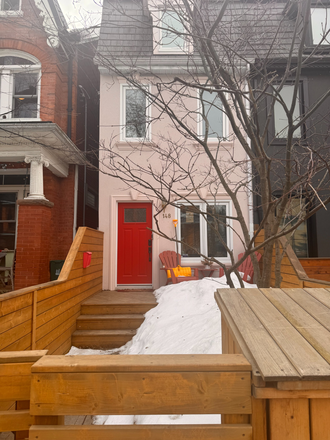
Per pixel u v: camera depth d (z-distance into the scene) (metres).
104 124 6.98
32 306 3.19
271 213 2.72
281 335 1.30
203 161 6.83
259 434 1.10
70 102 7.76
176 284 5.70
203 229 6.81
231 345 1.54
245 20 3.33
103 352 4.45
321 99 2.19
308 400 1.11
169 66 6.73
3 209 8.14
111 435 1.09
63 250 7.86
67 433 1.09
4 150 6.41
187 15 2.60
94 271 6.04
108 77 7.07
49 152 6.76
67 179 8.07
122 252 6.97
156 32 6.82
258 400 1.13
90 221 9.40
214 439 1.10
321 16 6.96
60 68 7.56
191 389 1.12
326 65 6.89
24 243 6.13
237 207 2.70
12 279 6.85
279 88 2.54
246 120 2.52
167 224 6.85
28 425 1.21
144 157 6.90
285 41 6.58
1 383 1.24
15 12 7.14
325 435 1.08
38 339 3.35
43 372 1.11
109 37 6.95
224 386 1.12
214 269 6.37
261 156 2.54
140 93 7.02
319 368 1.07
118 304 5.17
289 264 4.50
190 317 4.20
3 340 2.59
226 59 3.42
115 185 6.91
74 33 3.82
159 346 3.70
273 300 1.69
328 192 6.53
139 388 1.12
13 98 7.20
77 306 4.97
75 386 1.11
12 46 7.12
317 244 6.67
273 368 1.08
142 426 1.11
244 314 1.53
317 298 1.71
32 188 6.38
